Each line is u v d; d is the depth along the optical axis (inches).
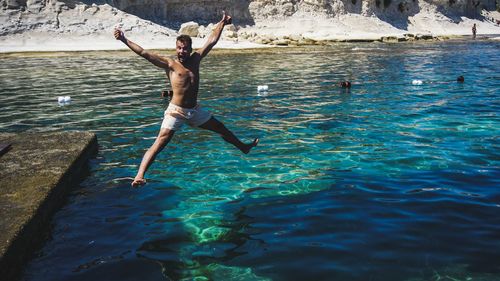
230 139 256.1
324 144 372.2
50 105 557.0
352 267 182.4
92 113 507.5
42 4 1533.0
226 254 196.9
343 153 346.0
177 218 236.7
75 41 1478.8
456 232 212.7
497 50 1455.5
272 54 1336.1
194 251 200.4
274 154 346.3
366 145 366.9
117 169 316.5
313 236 211.6
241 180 291.6
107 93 650.2
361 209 241.8
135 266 188.7
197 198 263.6
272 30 2100.1
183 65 227.6
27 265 192.2
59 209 250.4
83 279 179.9
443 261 185.9
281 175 299.6
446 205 245.1
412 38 2091.5
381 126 430.9
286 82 756.0
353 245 201.3
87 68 970.7
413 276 174.6
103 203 258.4
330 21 2251.5
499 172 297.1
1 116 490.6
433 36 2262.6
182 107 229.8
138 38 1563.7
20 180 259.3
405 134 399.2
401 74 851.4
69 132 367.9
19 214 213.2
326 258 190.2
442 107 518.0
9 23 1446.9
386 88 677.9
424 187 273.1
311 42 1800.0
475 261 185.6
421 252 193.9
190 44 226.2
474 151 344.5
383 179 288.5
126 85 730.8
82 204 257.1
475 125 428.1
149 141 388.5
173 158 338.6
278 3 2162.9
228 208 248.2
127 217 239.0
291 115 487.5
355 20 2341.3
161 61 223.6
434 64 1031.0
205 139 389.7
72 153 311.6
